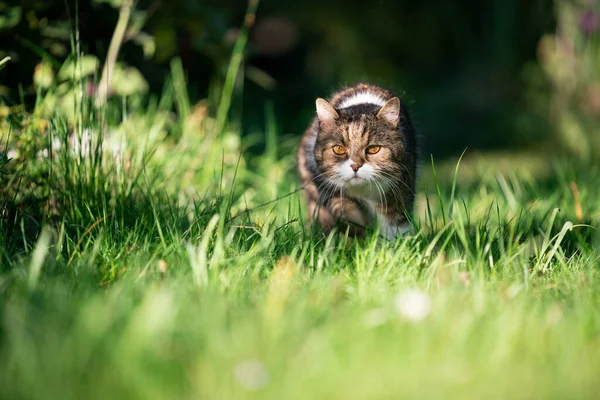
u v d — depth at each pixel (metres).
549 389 3.29
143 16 7.68
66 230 5.39
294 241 5.37
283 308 3.92
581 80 12.03
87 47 7.71
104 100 6.37
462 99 15.77
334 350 3.54
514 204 6.78
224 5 15.53
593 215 6.71
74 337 3.41
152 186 6.22
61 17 7.46
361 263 4.89
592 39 12.02
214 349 3.41
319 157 6.30
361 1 18.00
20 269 4.41
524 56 15.97
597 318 3.96
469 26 18.19
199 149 7.45
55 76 7.06
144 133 7.28
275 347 3.51
